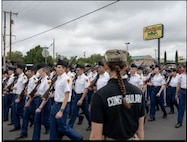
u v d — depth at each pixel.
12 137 6.32
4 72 8.82
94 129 2.11
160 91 8.35
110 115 2.10
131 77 7.61
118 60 2.21
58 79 4.88
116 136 2.12
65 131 4.84
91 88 6.69
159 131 6.94
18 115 6.95
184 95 7.24
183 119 8.09
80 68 6.92
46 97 5.47
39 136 5.56
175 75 9.41
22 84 6.99
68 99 4.78
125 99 2.13
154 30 20.53
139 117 2.31
